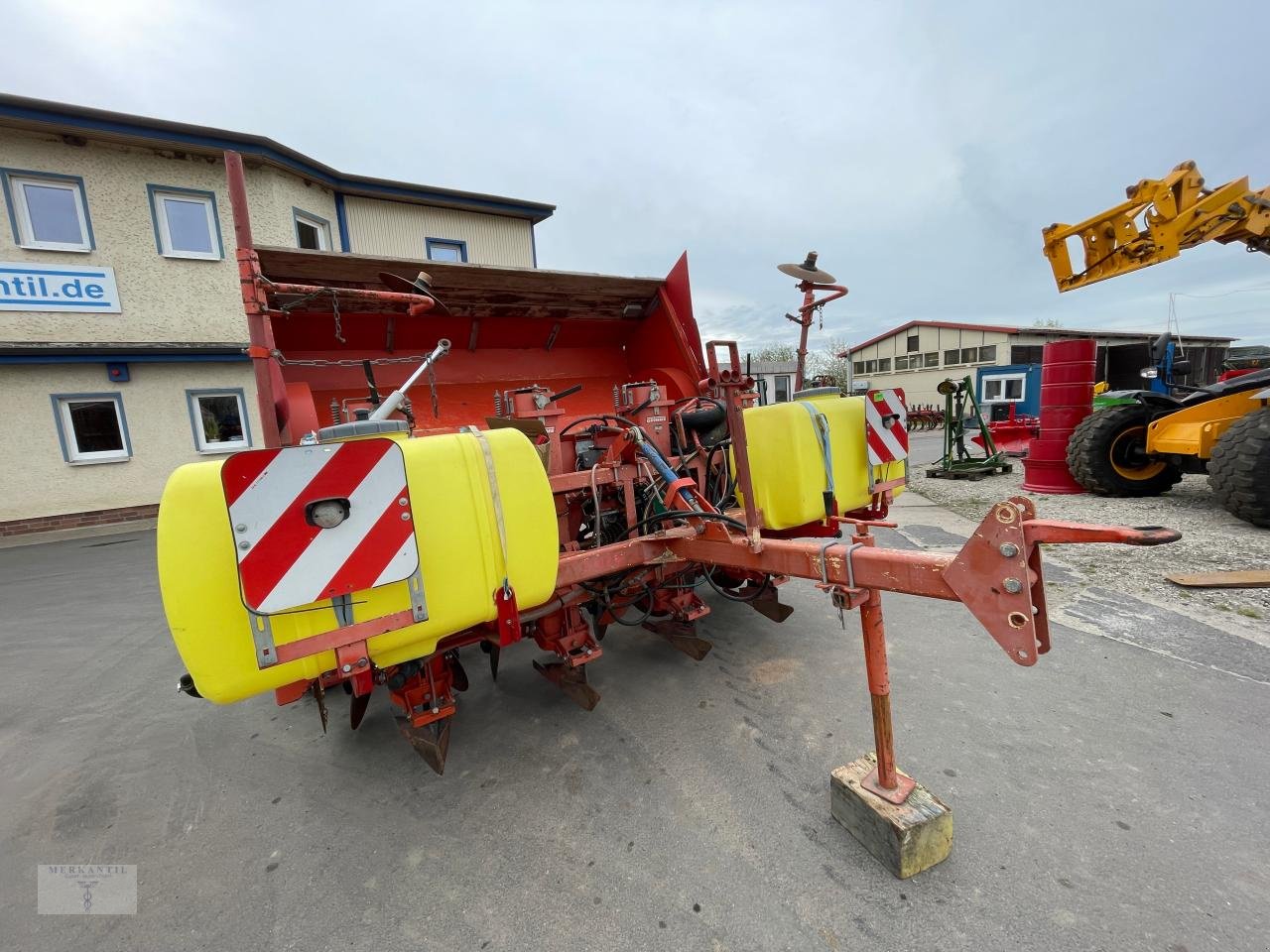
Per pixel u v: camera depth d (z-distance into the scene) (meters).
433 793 2.22
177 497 1.43
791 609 3.37
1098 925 1.47
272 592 1.33
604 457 2.90
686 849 1.83
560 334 4.36
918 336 30.28
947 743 2.26
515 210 12.55
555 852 1.87
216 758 2.58
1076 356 6.52
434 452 1.71
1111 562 4.12
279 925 1.66
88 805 2.28
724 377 1.92
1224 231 5.06
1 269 8.27
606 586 2.60
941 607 3.68
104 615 4.72
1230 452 4.56
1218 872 1.60
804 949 1.47
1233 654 2.77
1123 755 2.12
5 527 8.45
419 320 3.78
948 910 1.54
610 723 2.60
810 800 2.02
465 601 1.75
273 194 9.69
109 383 8.92
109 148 8.70
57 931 1.68
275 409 2.39
